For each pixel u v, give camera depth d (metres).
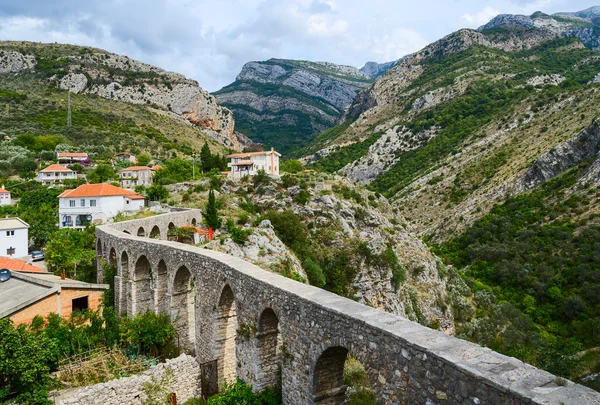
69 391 21.28
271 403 18.91
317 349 15.29
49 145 139.88
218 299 22.89
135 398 19.97
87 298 29.78
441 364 10.75
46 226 71.25
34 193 87.81
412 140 194.38
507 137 144.12
